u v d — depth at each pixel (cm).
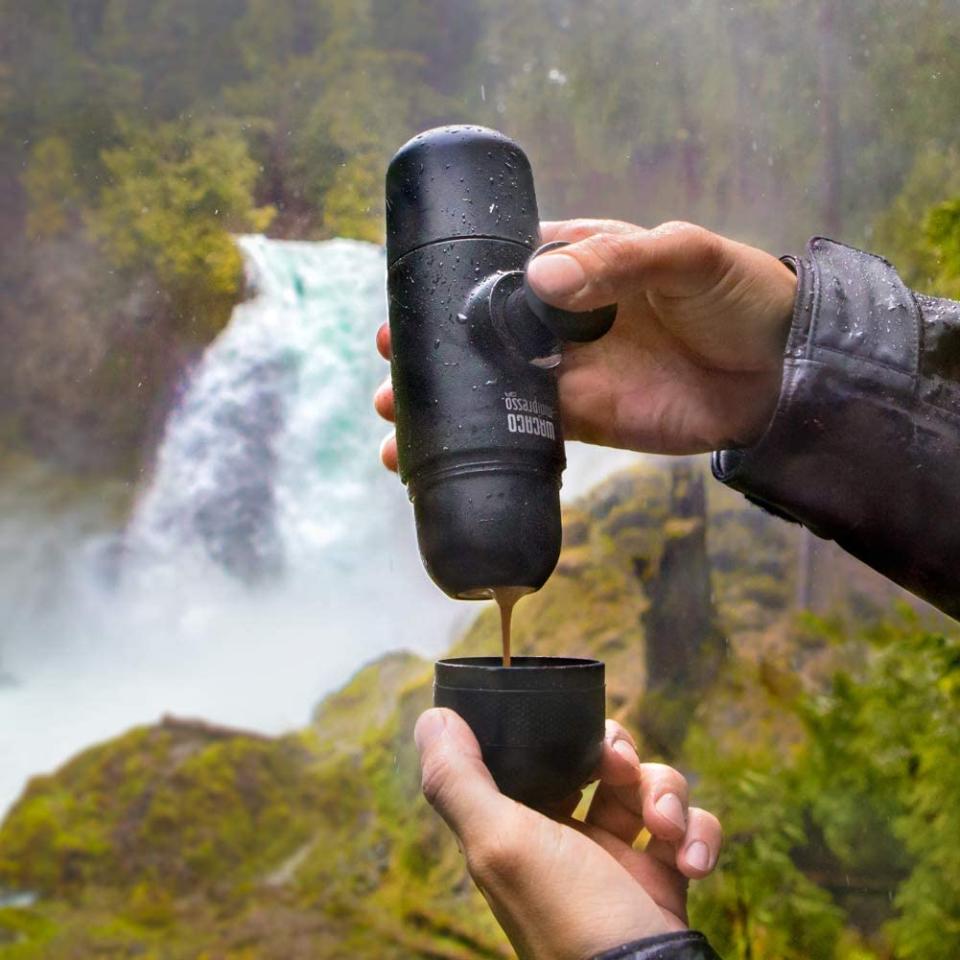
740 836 389
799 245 780
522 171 115
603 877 93
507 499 104
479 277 108
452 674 101
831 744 382
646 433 135
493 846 94
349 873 604
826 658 530
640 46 1023
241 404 1138
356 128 1208
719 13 890
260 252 1168
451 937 543
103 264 1190
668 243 104
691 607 589
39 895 630
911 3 671
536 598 610
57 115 1227
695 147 930
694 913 380
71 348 1195
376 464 1112
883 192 679
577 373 135
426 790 100
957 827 329
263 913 590
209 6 1280
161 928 595
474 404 105
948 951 319
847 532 109
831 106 727
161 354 1184
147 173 1204
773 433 107
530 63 1170
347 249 1157
